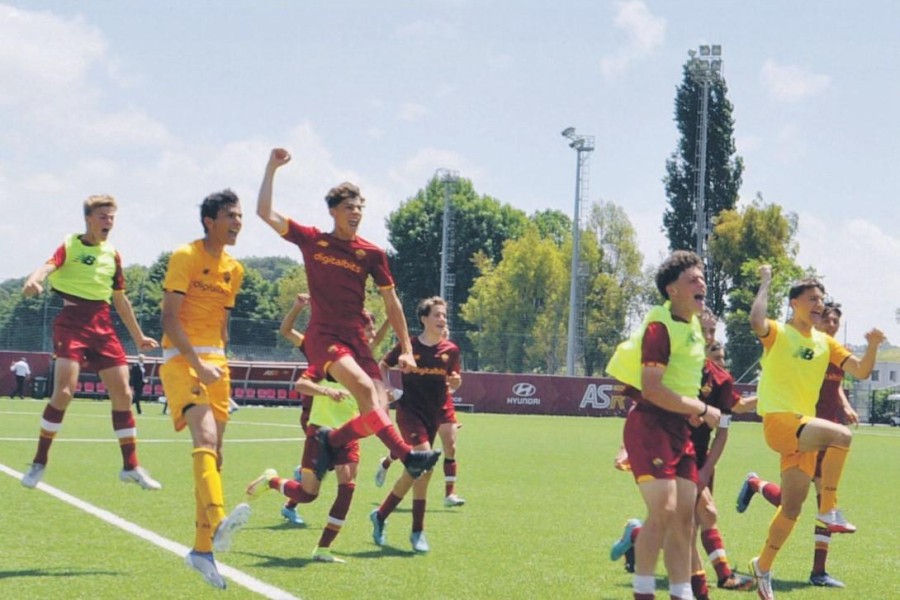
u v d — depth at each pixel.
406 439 10.22
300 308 10.23
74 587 7.27
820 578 8.84
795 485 7.88
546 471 18.94
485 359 75.81
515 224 97.19
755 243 66.69
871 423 63.16
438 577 8.22
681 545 6.25
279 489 9.69
